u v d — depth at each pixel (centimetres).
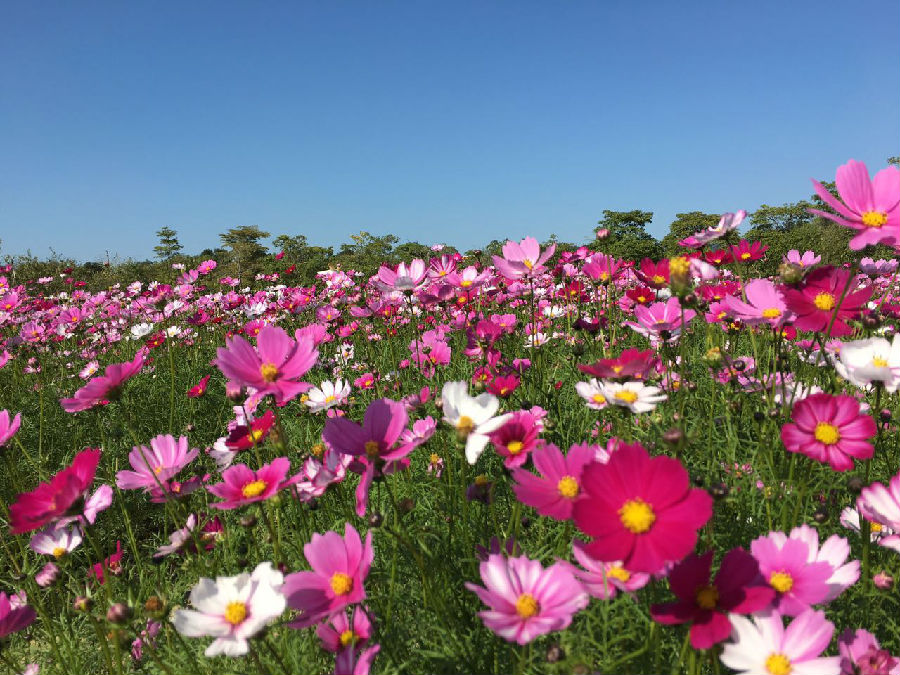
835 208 167
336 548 142
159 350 597
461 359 405
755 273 453
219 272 2809
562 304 478
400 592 194
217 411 454
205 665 176
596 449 150
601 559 103
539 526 205
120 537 333
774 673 102
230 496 170
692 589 108
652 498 107
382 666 165
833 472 200
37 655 236
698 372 310
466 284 341
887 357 163
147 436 411
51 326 663
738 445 227
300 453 309
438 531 214
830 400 145
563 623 106
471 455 146
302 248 4503
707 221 3941
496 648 156
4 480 360
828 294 179
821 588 113
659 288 301
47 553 212
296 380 169
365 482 142
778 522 192
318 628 144
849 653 127
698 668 129
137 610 177
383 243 4422
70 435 420
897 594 177
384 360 461
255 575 135
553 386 297
